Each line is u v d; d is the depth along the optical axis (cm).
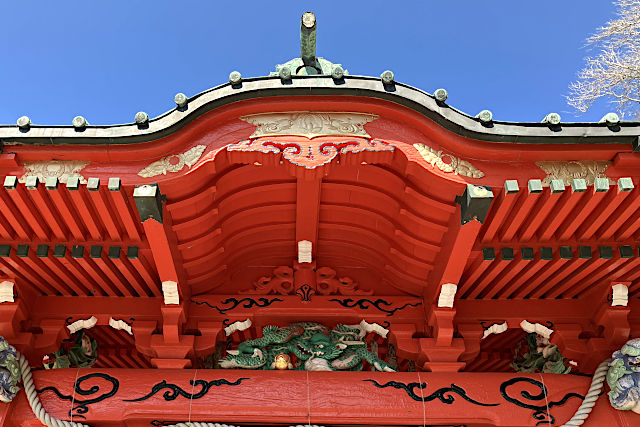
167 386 814
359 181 829
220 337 899
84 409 791
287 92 720
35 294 888
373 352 945
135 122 701
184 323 881
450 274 809
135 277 847
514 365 1080
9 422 776
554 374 839
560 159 715
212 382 820
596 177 705
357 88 718
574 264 810
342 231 918
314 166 693
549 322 898
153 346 854
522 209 729
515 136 696
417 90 724
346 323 912
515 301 913
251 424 808
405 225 845
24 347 844
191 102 714
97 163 712
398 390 817
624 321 852
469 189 700
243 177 816
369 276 951
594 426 791
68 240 790
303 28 802
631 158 697
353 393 812
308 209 857
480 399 811
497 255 812
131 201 730
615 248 795
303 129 722
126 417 791
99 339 1054
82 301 895
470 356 882
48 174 700
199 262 860
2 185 702
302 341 889
